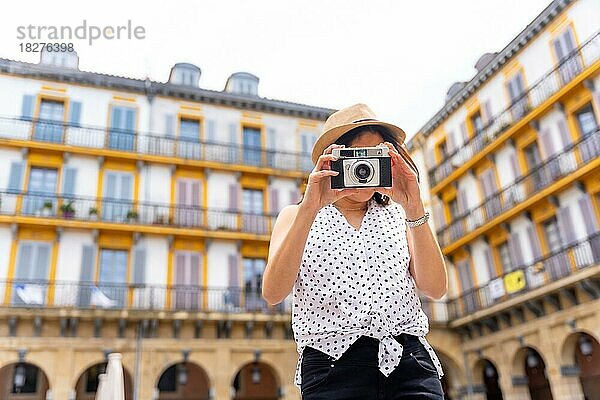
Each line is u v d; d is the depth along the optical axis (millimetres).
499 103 22812
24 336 19328
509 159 22188
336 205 2043
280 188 25297
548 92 20141
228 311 21562
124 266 22062
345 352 1785
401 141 2037
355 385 1751
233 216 23891
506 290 20984
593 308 17312
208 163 24125
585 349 18188
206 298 22156
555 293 18641
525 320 20188
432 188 26844
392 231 2002
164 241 22609
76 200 21922
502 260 22562
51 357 19406
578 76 18609
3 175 21188
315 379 1796
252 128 26031
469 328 23109
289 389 21438
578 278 17312
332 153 1850
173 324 21078
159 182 23484
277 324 22172
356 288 1846
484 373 24375
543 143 20484
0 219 20516
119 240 22141
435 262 1874
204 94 25156
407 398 1752
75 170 22281
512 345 20781
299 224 1773
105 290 21031
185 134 24734
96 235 21594
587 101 18766
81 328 20031
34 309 19328
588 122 18938
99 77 23344
